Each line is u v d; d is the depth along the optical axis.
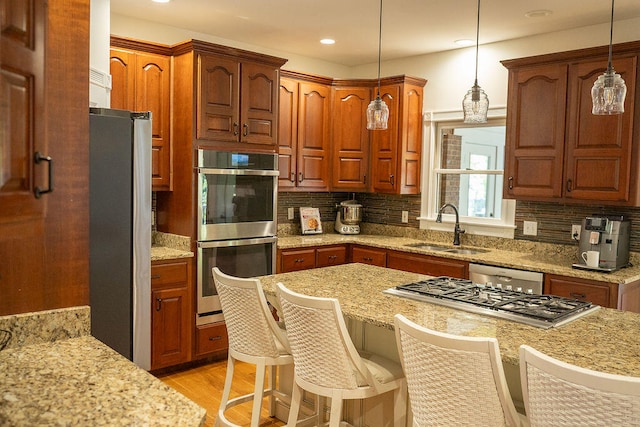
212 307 4.04
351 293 2.60
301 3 3.66
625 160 3.48
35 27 1.13
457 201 4.99
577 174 3.70
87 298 1.76
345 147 5.16
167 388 1.32
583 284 3.43
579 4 3.52
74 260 1.73
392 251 4.61
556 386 1.39
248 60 4.16
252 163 4.23
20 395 1.26
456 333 1.95
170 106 4.04
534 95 3.90
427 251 4.32
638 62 3.40
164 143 4.03
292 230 5.29
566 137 3.74
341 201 5.73
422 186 5.10
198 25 4.27
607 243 3.54
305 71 5.32
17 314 1.62
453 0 3.51
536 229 4.31
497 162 4.76
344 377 2.10
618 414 1.29
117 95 3.78
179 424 1.13
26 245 1.63
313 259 4.74
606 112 2.31
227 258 4.11
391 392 2.44
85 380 1.36
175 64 4.01
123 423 1.13
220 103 4.01
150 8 3.84
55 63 1.68
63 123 1.70
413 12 3.79
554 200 3.84
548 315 2.15
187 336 3.91
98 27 3.32
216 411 3.22
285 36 4.56
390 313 2.22
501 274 3.84
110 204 2.62
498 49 4.54
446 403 1.67
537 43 4.30
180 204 4.02
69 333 1.70
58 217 1.69
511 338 1.90
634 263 3.77
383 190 5.07
